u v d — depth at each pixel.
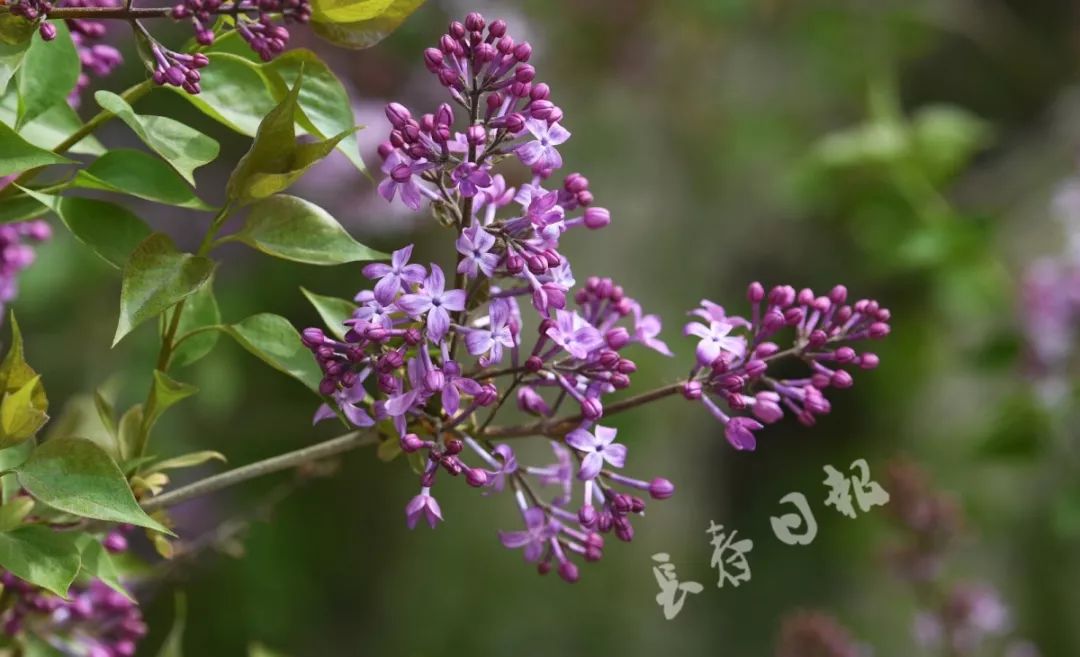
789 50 2.11
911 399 2.20
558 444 0.72
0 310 0.79
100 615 0.78
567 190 0.69
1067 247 1.47
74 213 0.71
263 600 1.67
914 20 2.13
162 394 0.72
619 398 1.72
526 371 0.70
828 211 1.86
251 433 1.64
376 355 0.69
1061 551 1.94
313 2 0.70
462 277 0.70
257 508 0.85
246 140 1.54
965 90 2.47
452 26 0.68
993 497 1.98
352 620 1.86
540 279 0.69
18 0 0.67
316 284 1.60
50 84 0.72
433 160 0.68
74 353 1.46
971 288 1.46
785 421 2.41
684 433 2.10
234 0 0.69
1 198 0.71
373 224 1.32
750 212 2.15
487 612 1.88
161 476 0.72
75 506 0.67
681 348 1.95
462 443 0.69
